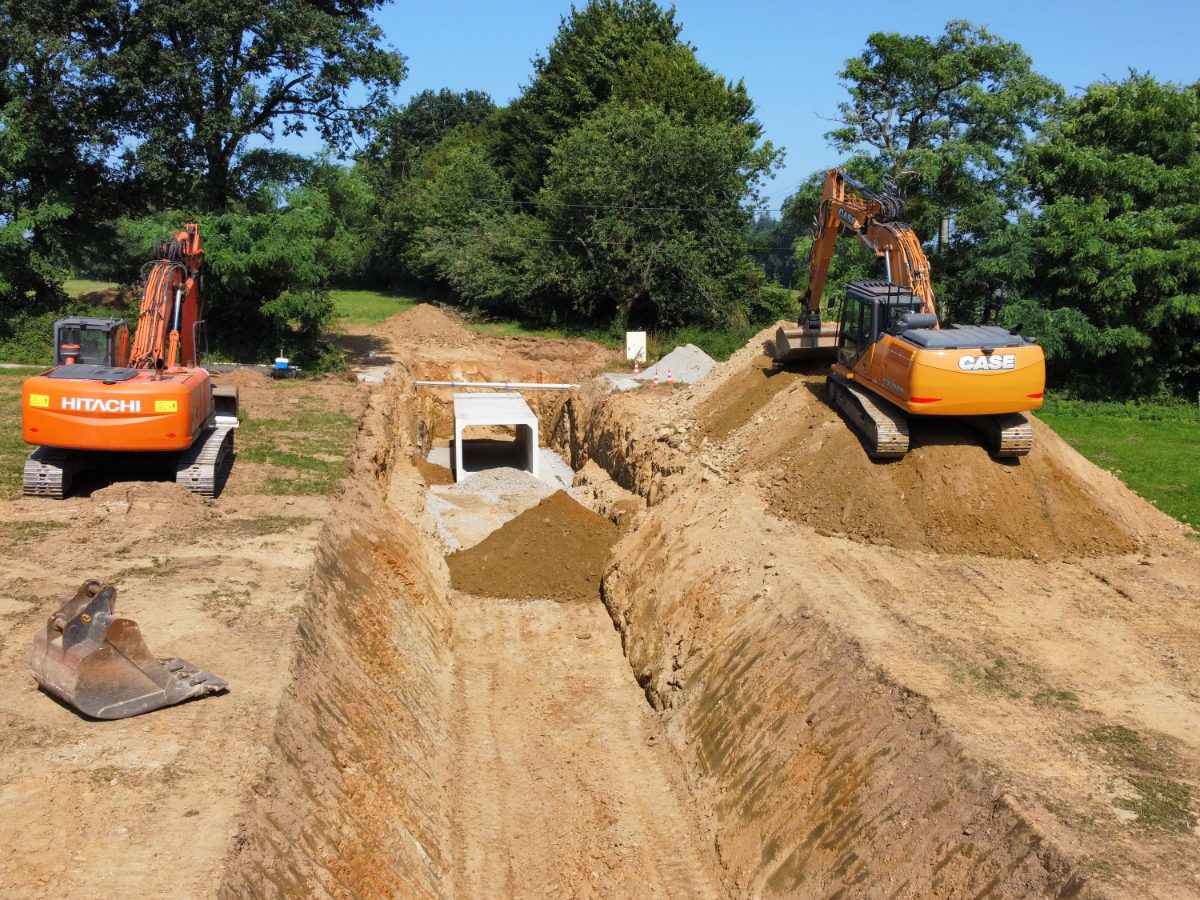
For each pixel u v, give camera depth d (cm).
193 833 825
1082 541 1658
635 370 3706
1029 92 3775
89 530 1556
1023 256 3528
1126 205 3594
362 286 8175
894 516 1684
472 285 5375
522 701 1638
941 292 3759
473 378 4294
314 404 2802
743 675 1420
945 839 960
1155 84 3681
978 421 1800
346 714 1195
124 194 3691
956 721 1078
